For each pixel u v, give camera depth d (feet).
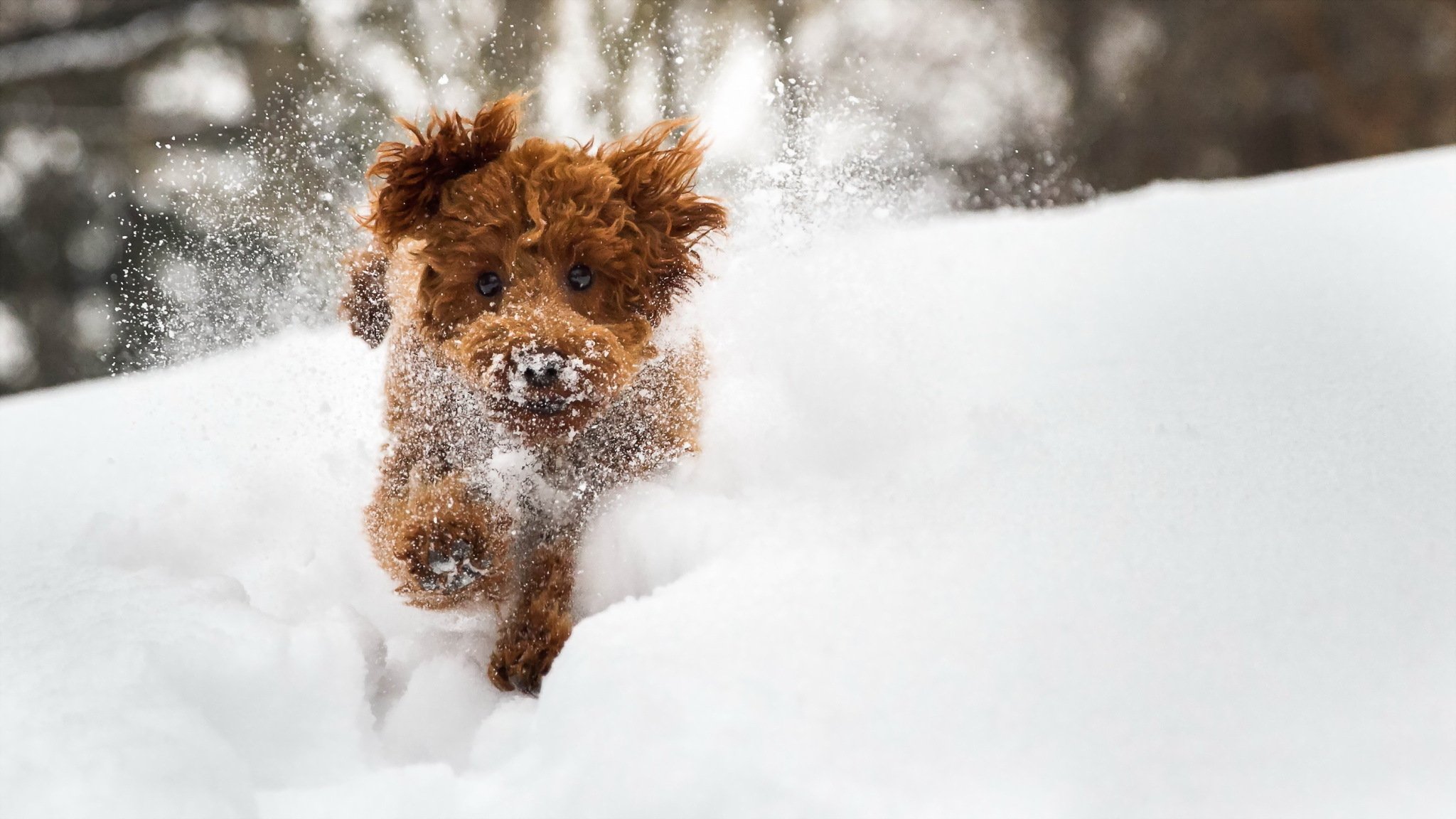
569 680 11.13
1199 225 27.96
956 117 74.90
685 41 60.03
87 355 79.97
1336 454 13.39
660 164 16.52
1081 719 9.82
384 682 14.02
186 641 12.16
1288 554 11.50
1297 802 8.89
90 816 9.78
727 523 13.73
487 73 59.16
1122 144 82.99
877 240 24.21
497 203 15.35
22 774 10.19
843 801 9.37
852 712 10.12
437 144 15.87
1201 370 17.26
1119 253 26.25
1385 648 10.18
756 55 61.36
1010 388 17.48
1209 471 13.26
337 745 11.97
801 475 15.34
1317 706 9.68
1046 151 78.07
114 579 14.76
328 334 24.45
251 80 75.41
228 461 19.48
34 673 11.80
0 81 78.69
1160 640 10.53
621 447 15.96
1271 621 10.61
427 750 13.00
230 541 17.11
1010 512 12.86
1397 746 9.23
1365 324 18.40
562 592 14.60
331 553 16.79
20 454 22.81
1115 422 15.23
